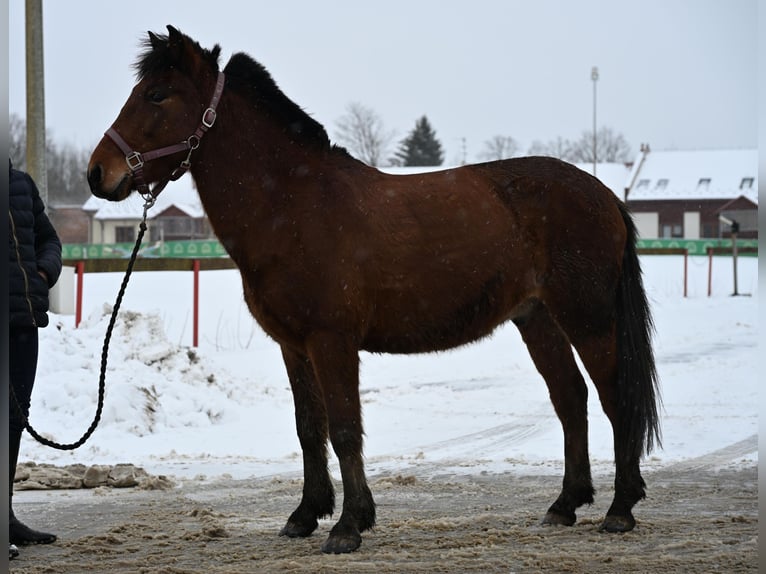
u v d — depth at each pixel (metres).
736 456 8.66
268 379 13.62
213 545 5.77
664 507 6.65
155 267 17.89
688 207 66.56
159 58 5.87
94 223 56.34
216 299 23.38
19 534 5.77
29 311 5.45
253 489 7.63
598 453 9.00
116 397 10.44
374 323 5.93
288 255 5.68
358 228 5.79
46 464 8.54
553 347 6.53
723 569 5.01
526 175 6.38
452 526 6.12
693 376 13.93
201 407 11.03
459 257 6.02
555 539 5.80
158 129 5.82
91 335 11.80
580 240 6.23
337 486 7.74
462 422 10.97
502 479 7.85
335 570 5.07
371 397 12.76
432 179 6.21
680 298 28.28
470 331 6.17
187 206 56.12
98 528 6.29
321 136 6.08
